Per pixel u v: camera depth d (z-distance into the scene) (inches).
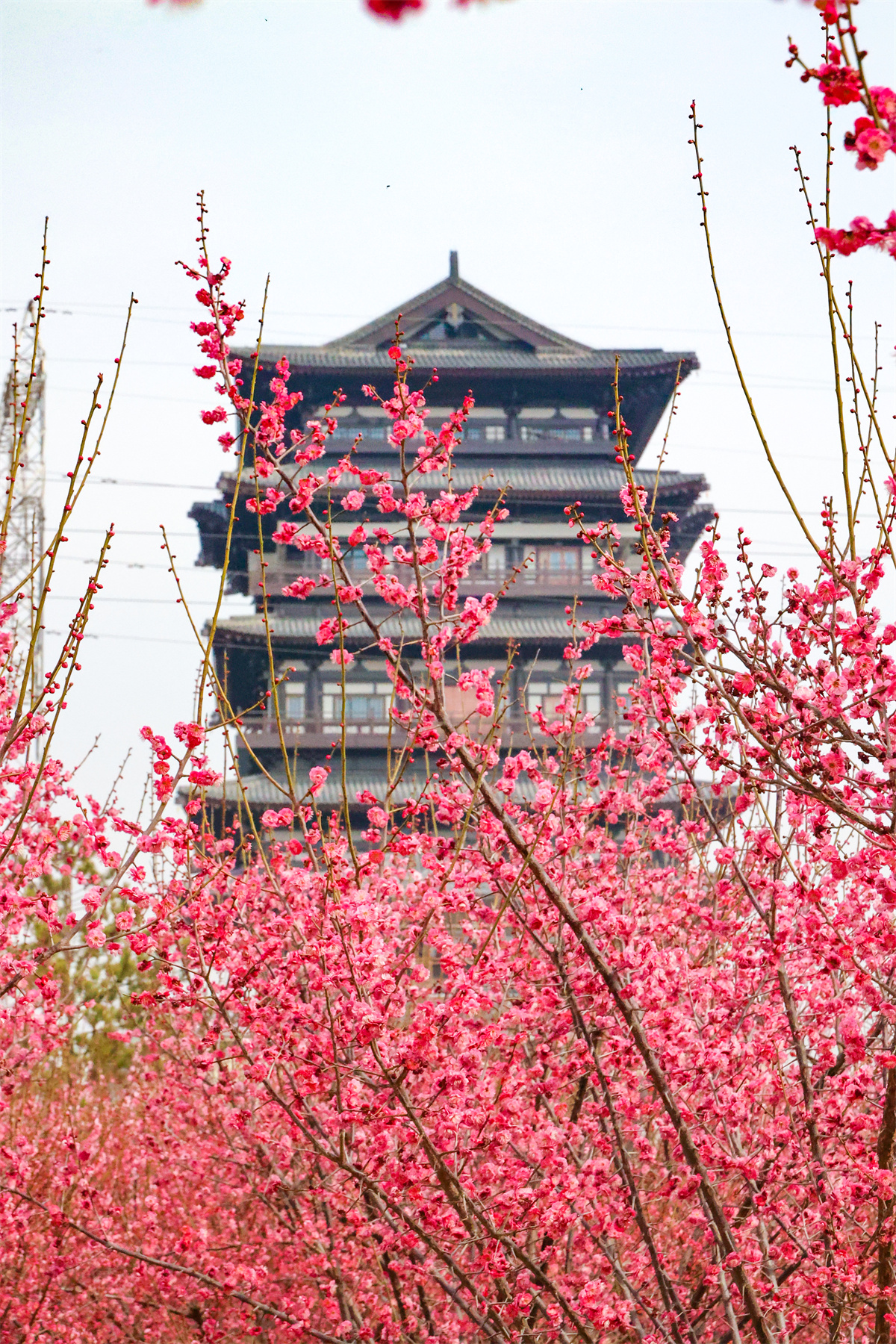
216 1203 795.4
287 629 2829.7
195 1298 730.8
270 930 504.7
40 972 597.6
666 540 471.8
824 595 449.7
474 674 503.2
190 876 499.8
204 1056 495.2
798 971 555.5
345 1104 455.5
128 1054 1099.9
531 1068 570.3
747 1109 501.0
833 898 542.0
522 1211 478.3
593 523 3228.3
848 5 239.6
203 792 482.6
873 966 483.2
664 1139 583.5
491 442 3324.3
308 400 3277.6
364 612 482.6
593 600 3097.9
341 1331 594.2
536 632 2940.5
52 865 582.9
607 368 3297.2
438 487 3058.6
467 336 3501.5
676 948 615.5
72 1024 721.6
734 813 529.3
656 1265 489.7
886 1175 419.8
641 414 3531.0
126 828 499.5
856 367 401.1
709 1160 486.6
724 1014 534.3
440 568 498.9
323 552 482.9
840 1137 479.8
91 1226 745.6
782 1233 577.9
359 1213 518.9
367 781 2832.2
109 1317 831.1
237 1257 733.9
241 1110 620.1
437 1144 480.4
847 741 407.5
